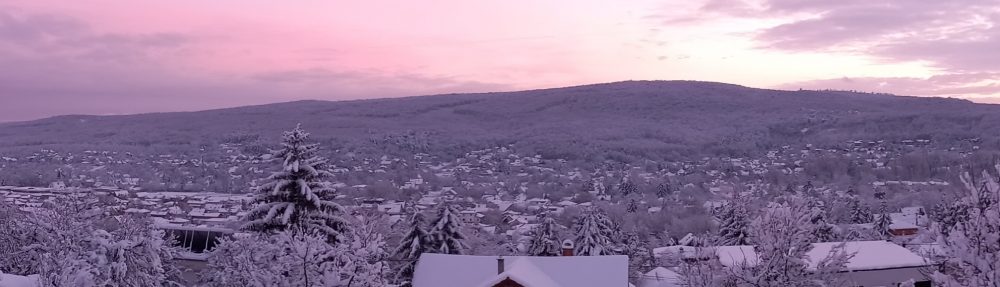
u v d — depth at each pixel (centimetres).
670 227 9800
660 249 4506
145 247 2361
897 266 3253
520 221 10362
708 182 17238
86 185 15925
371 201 13400
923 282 3291
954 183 13362
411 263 3934
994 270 1365
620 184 15925
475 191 16150
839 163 17400
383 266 2016
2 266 2794
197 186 16912
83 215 2659
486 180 19438
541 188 16512
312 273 1811
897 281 3256
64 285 1756
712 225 9231
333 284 1808
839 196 12600
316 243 1823
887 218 7006
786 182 16262
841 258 1761
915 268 3266
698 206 12000
